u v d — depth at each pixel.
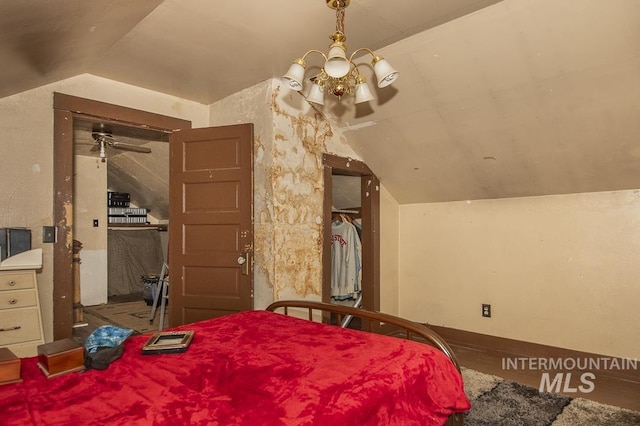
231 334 1.92
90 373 1.42
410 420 1.32
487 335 3.83
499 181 3.57
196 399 1.20
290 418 1.09
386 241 4.31
